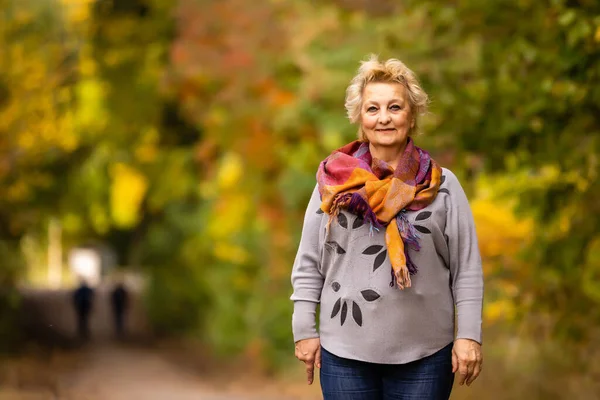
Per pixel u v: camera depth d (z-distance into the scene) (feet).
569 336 25.48
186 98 64.34
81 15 70.90
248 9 56.08
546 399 28.66
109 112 79.30
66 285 171.42
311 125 51.57
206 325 79.66
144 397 49.03
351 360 11.48
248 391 54.34
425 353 11.37
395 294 11.29
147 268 92.58
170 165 87.10
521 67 24.29
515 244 27.63
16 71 59.31
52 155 65.26
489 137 24.61
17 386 52.31
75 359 70.08
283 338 61.87
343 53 48.88
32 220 66.69
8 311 69.82
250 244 67.36
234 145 58.23
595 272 24.49
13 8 60.64
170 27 75.66
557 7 22.67
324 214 11.73
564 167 23.95
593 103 23.26
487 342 30.78
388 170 11.45
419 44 30.78
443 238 11.42
